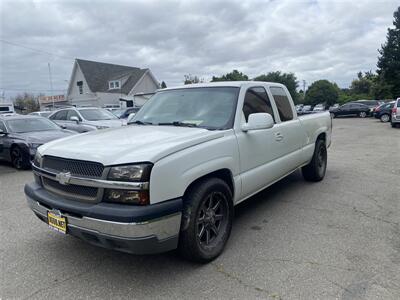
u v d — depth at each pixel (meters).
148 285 2.92
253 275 3.03
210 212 3.31
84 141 3.29
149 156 2.70
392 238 3.75
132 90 40.03
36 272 3.19
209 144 3.26
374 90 52.94
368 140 13.62
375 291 2.73
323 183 6.25
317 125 6.06
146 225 2.59
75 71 42.78
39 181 3.37
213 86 4.32
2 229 4.31
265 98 4.58
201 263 3.24
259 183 4.14
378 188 5.82
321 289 2.78
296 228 4.10
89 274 3.13
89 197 2.80
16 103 60.78
